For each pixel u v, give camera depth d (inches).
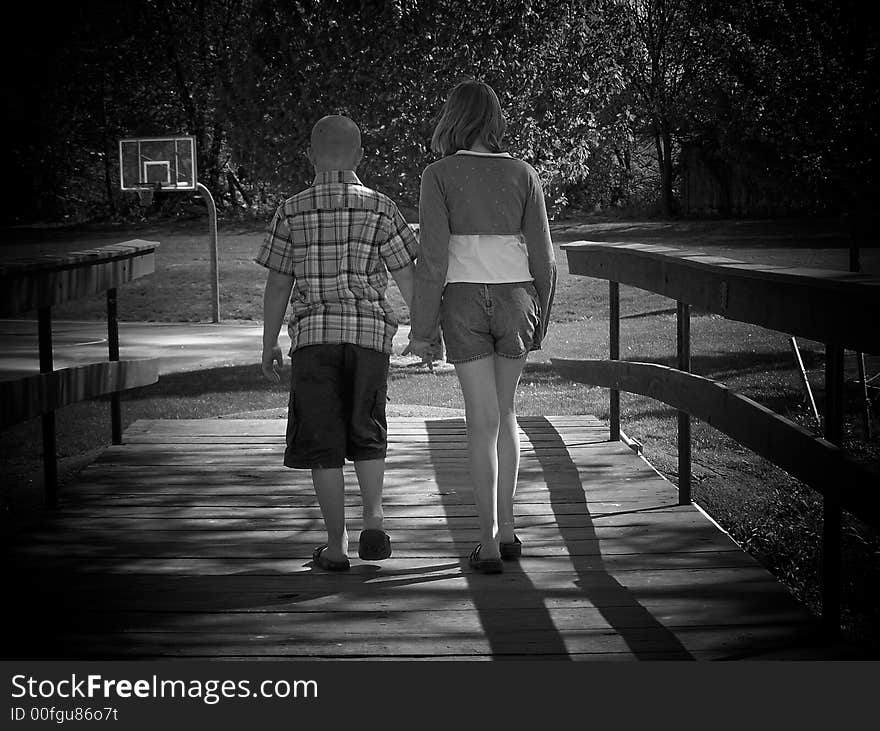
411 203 392.8
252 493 201.3
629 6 1116.5
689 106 1008.2
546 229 153.0
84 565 158.6
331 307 148.4
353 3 381.1
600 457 229.6
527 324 151.8
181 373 437.4
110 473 217.3
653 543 168.2
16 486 263.0
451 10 378.3
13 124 1286.9
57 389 184.2
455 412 324.5
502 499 159.6
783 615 135.3
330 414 149.7
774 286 137.9
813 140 336.8
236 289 743.1
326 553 155.8
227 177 1330.0
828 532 128.1
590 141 420.8
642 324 570.6
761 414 144.6
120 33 1227.9
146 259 238.8
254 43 388.2
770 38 350.9
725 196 1232.2
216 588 148.1
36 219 1373.0
